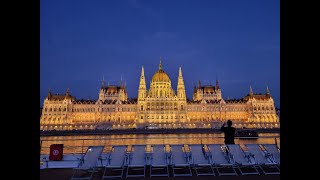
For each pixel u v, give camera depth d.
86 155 11.66
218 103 156.88
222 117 155.12
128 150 12.12
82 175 10.61
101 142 43.69
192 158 11.47
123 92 171.50
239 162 11.36
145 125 141.75
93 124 146.25
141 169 11.19
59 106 147.50
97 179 10.10
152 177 10.13
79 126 143.88
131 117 151.12
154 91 155.25
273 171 10.88
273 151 12.11
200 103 156.00
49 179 10.04
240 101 160.12
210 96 176.62
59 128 142.88
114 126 143.75
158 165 11.03
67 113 147.25
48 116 145.88
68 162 12.02
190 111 154.25
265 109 154.75
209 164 11.09
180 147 12.20
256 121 152.25
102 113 151.25
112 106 152.12
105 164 11.20
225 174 10.40
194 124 146.00
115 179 9.96
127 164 11.14
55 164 11.93
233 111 156.38
